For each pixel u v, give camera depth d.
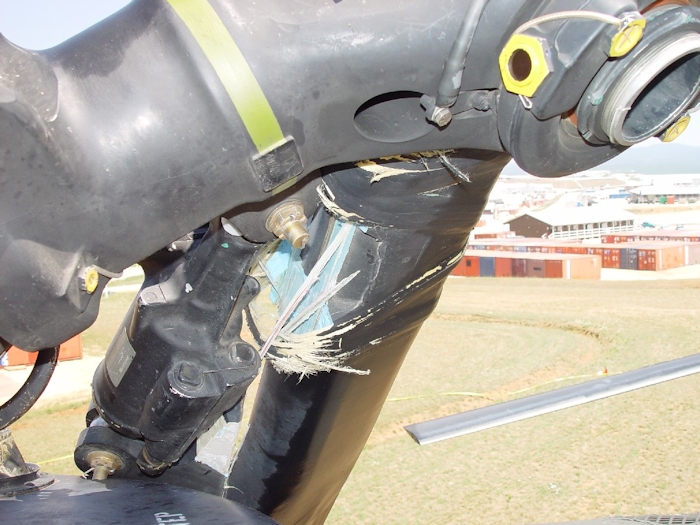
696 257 32.62
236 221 1.31
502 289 25.66
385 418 10.63
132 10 1.15
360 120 1.25
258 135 1.11
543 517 7.28
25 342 1.14
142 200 1.11
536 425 9.72
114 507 1.32
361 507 7.54
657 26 1.05
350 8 1.11
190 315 1.45
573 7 1.04
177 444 1.51
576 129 1.20
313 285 1.78
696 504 7.34
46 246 1.09
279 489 2.34
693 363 3.04
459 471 8.41
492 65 1.12
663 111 1.20
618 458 8.53
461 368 13.81
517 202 88.88
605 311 18.92
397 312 1.93
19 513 1.27
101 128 1.09
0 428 1.40
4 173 1.03
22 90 1.04
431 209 1.67
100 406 1.61
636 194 88.69
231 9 1.10
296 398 2.11
